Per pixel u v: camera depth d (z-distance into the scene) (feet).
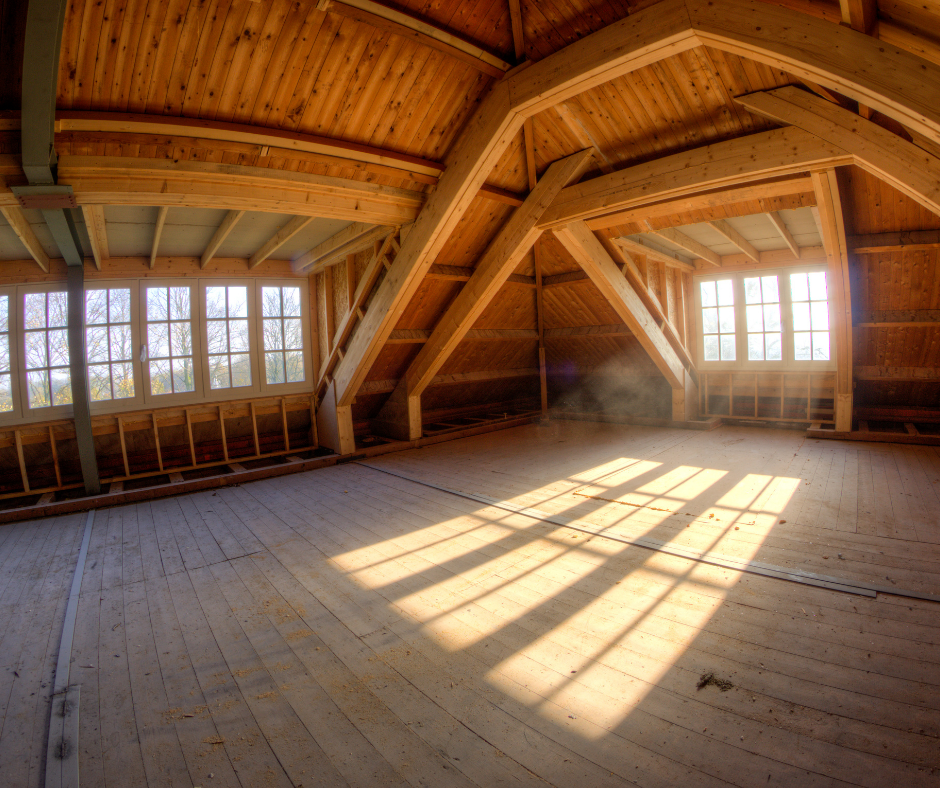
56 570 11.54
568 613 8.71
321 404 22.54
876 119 10.53
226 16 9.58
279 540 12.84
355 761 5.70
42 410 17.07
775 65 9.24
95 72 9.34
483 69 12.60
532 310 25.88
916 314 18.60
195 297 19.58
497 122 13.29
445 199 14.90
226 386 20.45
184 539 13.20
